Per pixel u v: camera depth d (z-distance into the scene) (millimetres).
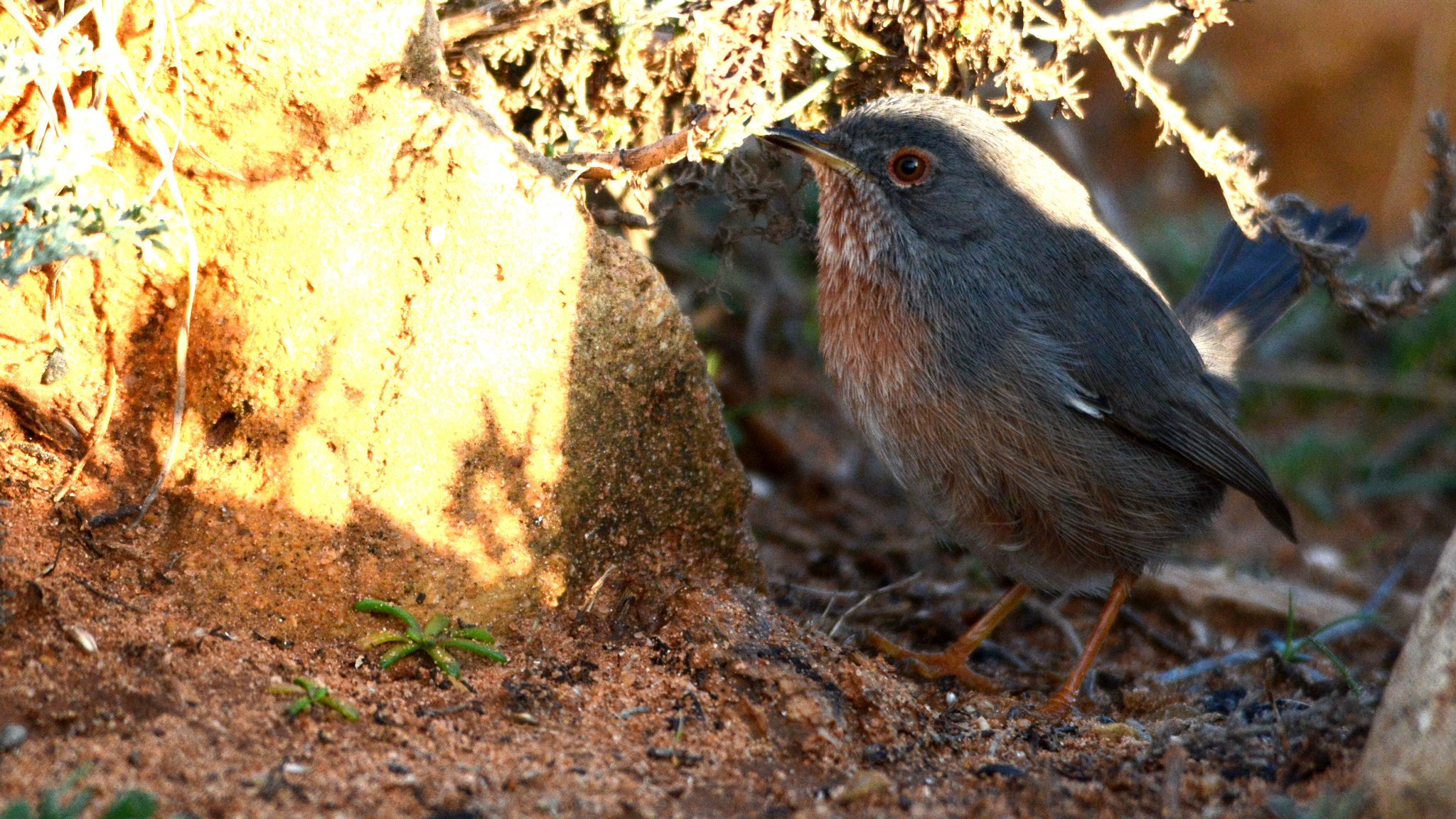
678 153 7430
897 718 6922
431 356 6906
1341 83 19203
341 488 6781
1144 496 8773
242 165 6668
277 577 6586
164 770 5184
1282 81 19359
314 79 6539
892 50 8344
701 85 7375
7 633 5777
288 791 5195
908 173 8500
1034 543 8914
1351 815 5512
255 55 6441
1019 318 8422
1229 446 9094
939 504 8914
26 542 6230
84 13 6184
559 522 7234
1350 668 10023
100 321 6832
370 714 6035
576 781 5711
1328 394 16234
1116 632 10797
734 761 6324
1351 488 14523
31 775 4977
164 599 6359
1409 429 15461
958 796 6215
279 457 6742
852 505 12844
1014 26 9477
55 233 5652
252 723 5719
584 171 7344
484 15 7809
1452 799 5160
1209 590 11250
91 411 6816
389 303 6887
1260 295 10648
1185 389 8938
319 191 6730
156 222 5965
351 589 6688
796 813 5809
